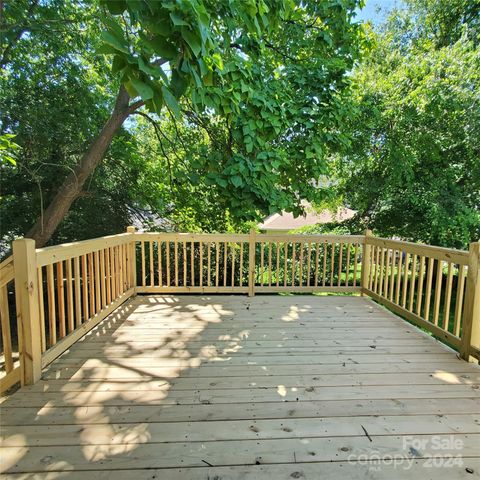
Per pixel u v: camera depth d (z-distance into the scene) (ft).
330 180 26.32
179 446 5.48
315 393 7.17
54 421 6.11
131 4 3.92
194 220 20.40
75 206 20.86
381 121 22.56
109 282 12.54
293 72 13.91
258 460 5.19
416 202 23.80
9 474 4.86
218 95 9.18
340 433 5.85
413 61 23.34
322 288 15.78
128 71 4.25
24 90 17.60
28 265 7.25
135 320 11.97
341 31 15.15
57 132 18.20
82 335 10.10
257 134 12.38
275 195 12.53
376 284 14.69
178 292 15.34
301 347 9.68
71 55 18.44
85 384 7.47
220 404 6.72
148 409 6.52
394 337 10.55
